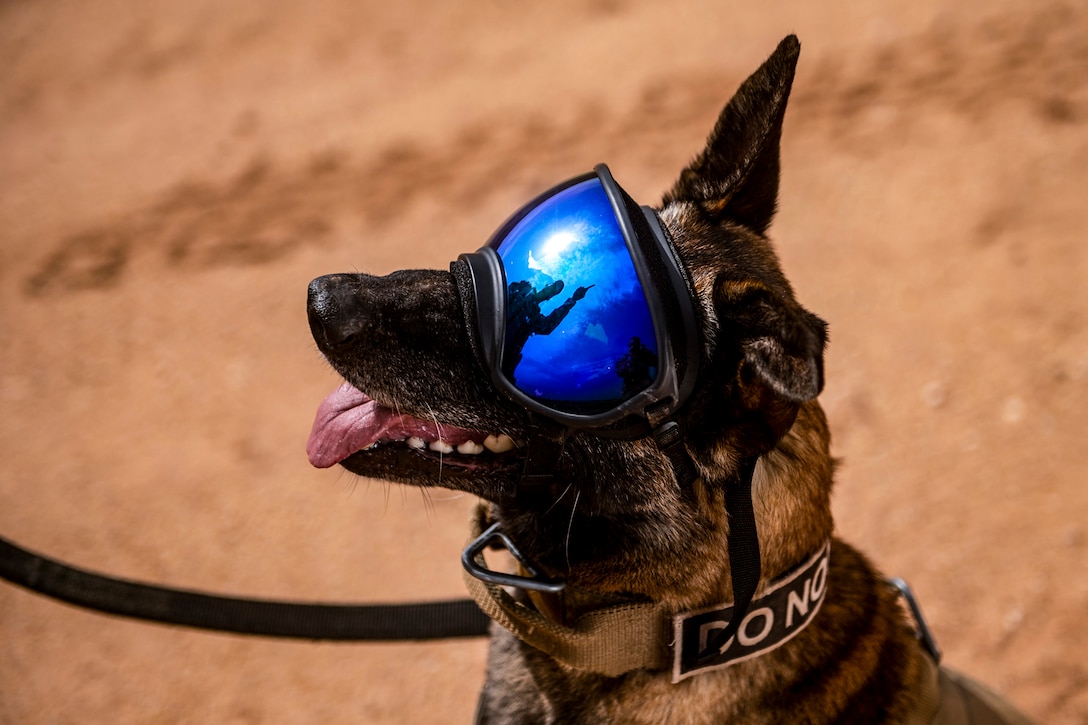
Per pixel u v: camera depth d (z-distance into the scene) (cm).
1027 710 381
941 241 644
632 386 190
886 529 467
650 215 200
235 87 1016
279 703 420
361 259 719
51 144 959
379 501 519
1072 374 530
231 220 799
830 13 934
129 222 813
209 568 486
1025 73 793
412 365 205
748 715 214
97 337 678
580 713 224
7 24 1227
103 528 514
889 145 743
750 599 196
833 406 537
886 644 232
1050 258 611
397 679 430
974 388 534
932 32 870
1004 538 454
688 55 916
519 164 801
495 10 1083
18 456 573
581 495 205
